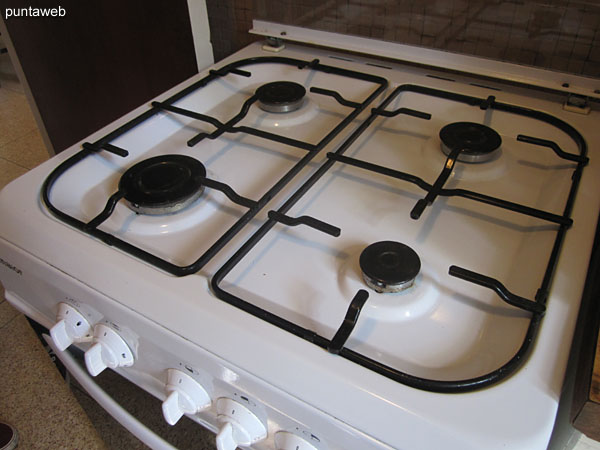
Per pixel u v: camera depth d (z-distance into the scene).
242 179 0.65
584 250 0.49
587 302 0.50
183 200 0.58
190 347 0.44
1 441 1.18
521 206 0.54
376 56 0.91
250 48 0.94
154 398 0.58
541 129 0.71
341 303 0.48
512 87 0.79
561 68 0.74
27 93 1.41
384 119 0.77
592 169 0.60
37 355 1.40
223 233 0.57
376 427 0.37
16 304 0.66
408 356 0.44
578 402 0.38
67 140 1.46
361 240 0.56
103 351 0.52
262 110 0.78
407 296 0.48
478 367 0.43
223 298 0.45
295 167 0.61
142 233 0.57
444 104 0.77
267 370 0.41
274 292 0.50
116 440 0.76
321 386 0.39
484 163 0.66
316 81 0.85
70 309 0.54
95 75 1.21
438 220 0.58
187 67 1.03
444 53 0.80
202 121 0.78
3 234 0.56
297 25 0.92
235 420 0.44
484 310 0.48
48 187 0.60
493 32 0.76
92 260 0.50
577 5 0.68
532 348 0.41
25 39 1.27
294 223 0.52
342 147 0.66
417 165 0.67
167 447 0.62
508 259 0.53
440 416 0.36
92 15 1.08
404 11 0.81
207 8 1.00
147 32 1.02
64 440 1.21
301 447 0.42
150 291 0.47
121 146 0.70
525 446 0.34
